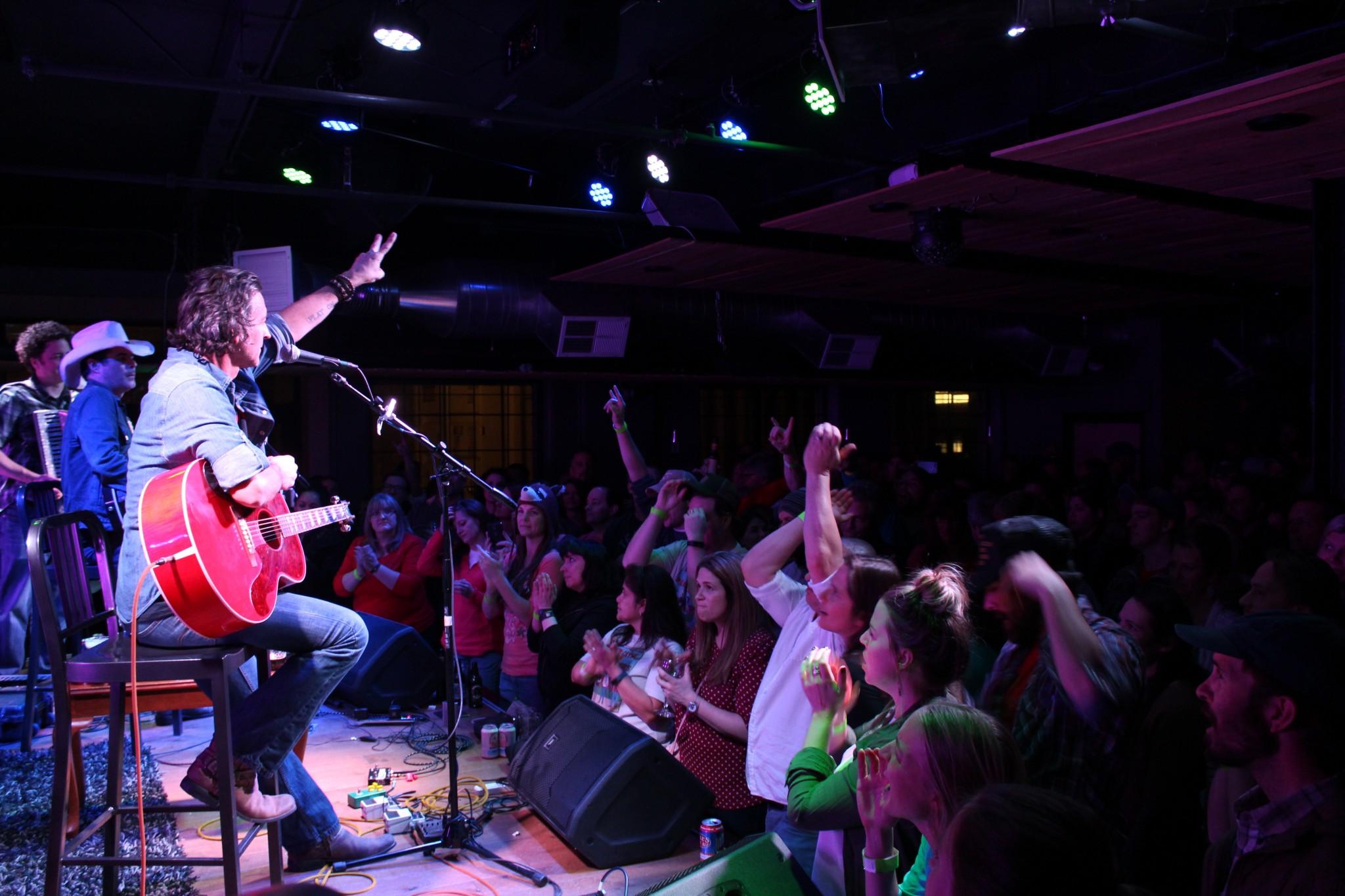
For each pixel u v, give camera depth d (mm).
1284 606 2602
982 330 10297
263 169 7824
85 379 4379
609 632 4195
